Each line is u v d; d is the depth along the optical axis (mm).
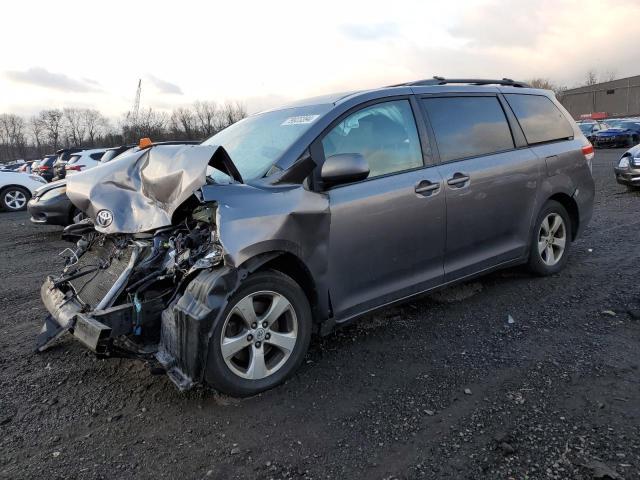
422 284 3891
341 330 4020
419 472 2400
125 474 2490
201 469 2504
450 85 4359
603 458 2387
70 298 3566
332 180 3254
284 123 3785
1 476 2496
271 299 3133
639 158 10297
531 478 2301
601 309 4148
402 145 3820
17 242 9023
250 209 2973
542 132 4910
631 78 68875
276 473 2449
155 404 3107
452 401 2977
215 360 2877
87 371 3557
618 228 7145
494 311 4277
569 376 3152
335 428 2781
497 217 4355
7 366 3672
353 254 3449
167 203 3178
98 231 3477
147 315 3084
